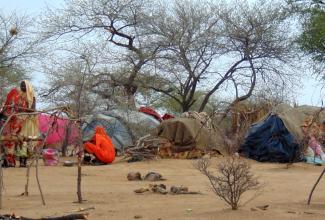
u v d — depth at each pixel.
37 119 17.62
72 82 25.86
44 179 14.23
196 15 33.09
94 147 19.77
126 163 20.27
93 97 26.42
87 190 11.68
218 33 32.81
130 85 31.84
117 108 26.08
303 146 21.33
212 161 19.86
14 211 8.62
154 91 35.03
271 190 11.68
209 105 41.03
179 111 42.81
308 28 30.58
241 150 22.77
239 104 27.52
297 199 10.06
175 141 22.92
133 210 8.62
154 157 21.72
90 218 7.91
